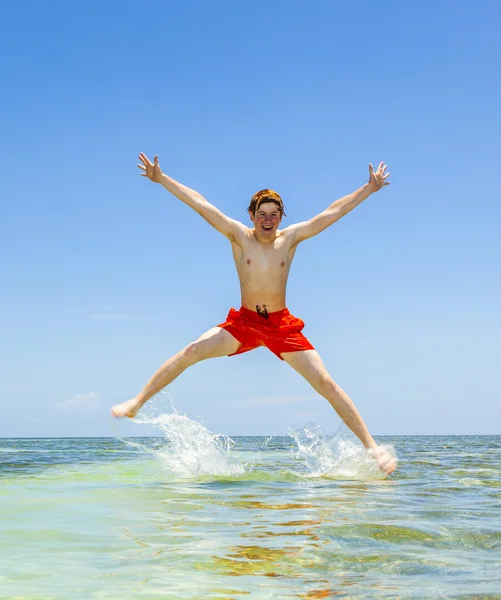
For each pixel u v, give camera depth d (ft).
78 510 11.90
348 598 6.45
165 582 7.06
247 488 15.53
